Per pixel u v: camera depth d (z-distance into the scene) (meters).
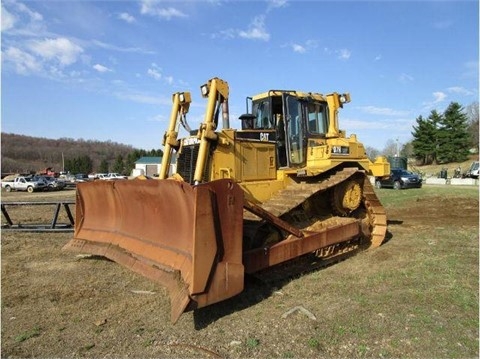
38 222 12.23
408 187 24.75
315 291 5.26
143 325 4.38
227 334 4.11
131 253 5.82
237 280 4.61
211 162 6.09
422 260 6.60
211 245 4.38
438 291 5.10
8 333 4.24
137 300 5.09
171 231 5.20
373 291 5.19
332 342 3.87
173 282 4.64
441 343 3.80
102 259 7.12
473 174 37.78
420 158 65.00
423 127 61.31
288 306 4.79
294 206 6.13
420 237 8.62
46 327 4.38
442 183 32.88
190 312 4.69
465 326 4.13
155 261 5.25
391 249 7.49
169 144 6.91
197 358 3.66
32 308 4.90
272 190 6.89
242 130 6.71
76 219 7.31
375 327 4.15
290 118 7.40
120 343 3.98
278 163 7.21
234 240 4.62
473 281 5.48
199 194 4.31
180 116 6.98
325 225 6.85
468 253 7.05
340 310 4.60
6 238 9.08
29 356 3.76
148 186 5.39
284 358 3.62
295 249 5.80
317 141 7.85
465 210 13.34
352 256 7.04
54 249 7.93
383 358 3.58
